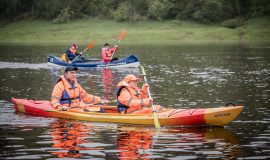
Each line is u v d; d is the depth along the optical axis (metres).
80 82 19.55
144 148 8.82
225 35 56.97
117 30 61.38
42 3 71.25
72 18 69.25
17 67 26.30
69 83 12.06
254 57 31.91
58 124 11.05
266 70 23.58
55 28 64.81
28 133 10.11
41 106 12.36
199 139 9.51
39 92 16.41
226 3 64.06
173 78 20.59
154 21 64.50
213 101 14.19
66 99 12.00
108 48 27.52
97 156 8.28
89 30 62.16
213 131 10.26
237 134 9.90
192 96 15.21
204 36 57.06
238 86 17.56
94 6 70.25
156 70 24.45
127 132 10.22
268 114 11.96
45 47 46.62
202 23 62.47
